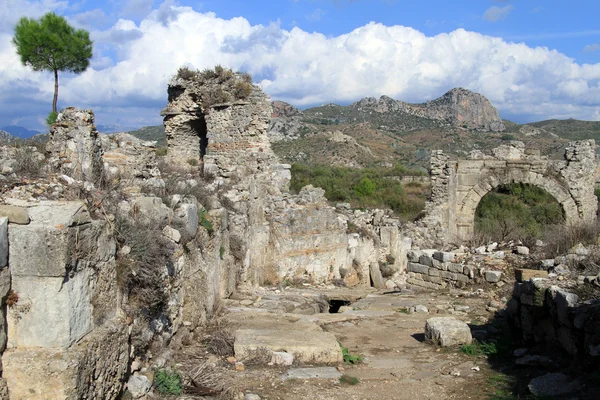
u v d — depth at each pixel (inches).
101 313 195.2
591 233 519.5
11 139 325.4
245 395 234.1
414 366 293.3
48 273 166.6
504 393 242.7
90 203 229.6
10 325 167.5
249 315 379.2
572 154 1015.6
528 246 591.2
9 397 162.6
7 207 169.3
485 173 1042.7
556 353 281.1
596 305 254.1
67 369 163.3
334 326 398.6
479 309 458.9
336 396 241.1
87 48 540.7
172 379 229.3
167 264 270.5
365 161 2709.2
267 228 593.3
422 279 597.6
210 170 581.9
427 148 3191.4
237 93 743.7
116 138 416.5
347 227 735.7
